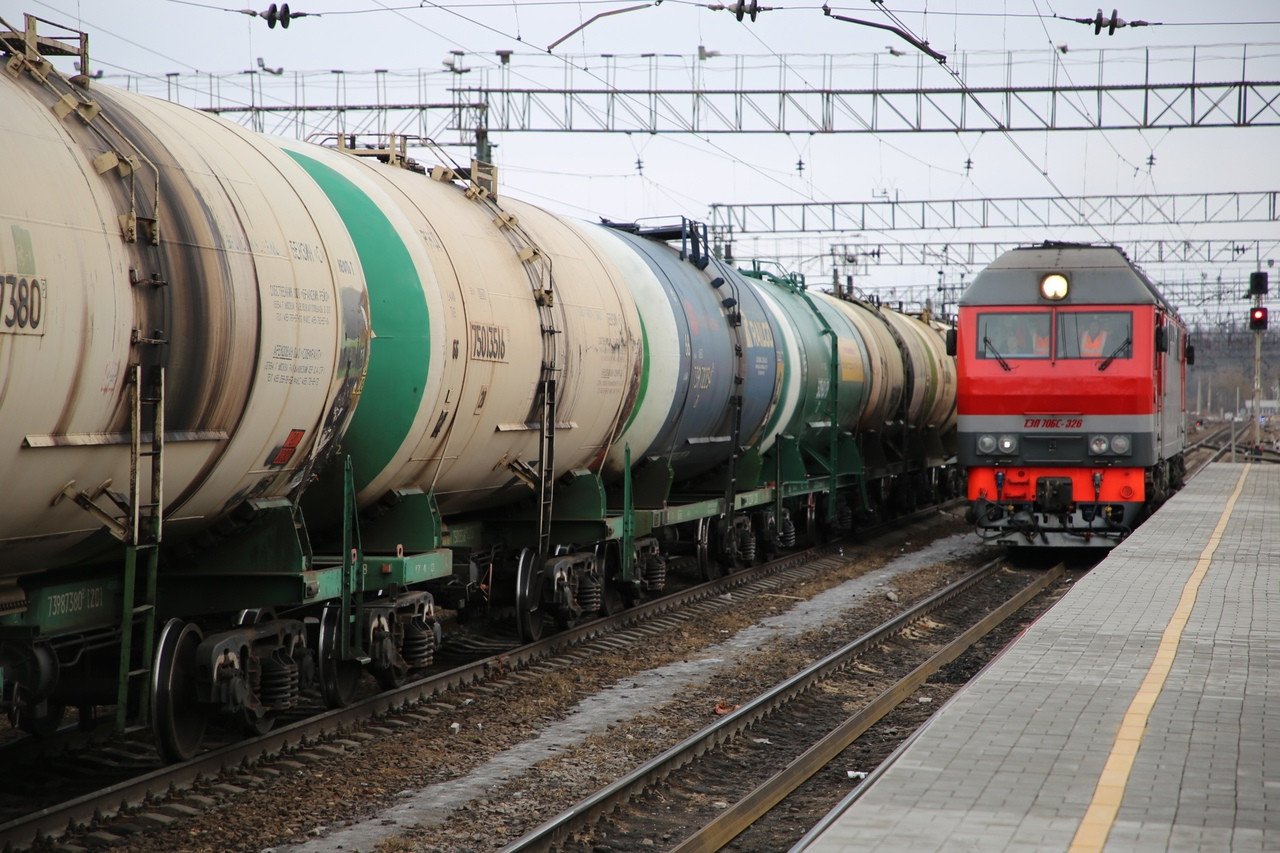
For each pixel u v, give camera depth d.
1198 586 23.47
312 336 13.60
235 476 13.21
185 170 12.41
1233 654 17.09
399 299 15.85
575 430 21.27
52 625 11.96
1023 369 33.19
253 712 13.89
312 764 14.04
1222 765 11.67
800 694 18.36
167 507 12.53
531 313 18.97
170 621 12.95
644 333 23.73
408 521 16.95
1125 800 10.59
